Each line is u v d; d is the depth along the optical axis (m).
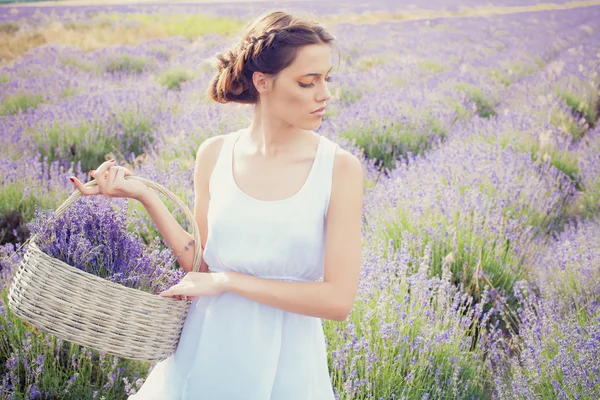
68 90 6.47
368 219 3.97
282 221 1.59
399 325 2.70
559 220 4.58
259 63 1.55
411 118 5.93
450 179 4.41
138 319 1.51
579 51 10.24
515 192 4.20
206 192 1.80
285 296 1.56
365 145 5.51
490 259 3.47
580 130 6.48
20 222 3.96
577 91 7.58
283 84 1.54
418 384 2.51
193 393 1.64
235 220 1.63
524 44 11.22
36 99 6.16
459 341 2.78
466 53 10.39
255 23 1.63
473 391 2.68
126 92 6.36
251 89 1.67
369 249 3.37
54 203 4.09
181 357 1.67
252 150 1.70
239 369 1.61
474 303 3.39
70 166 4.94
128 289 1.49
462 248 3.52
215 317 1.65
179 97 6.73
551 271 3.59
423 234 3.61
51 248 1.61
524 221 3.95
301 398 1.64
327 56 1.54
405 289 2.98
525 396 2.56
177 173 4.29
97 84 6.77
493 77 8.79
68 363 2.67
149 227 3.56
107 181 1.69
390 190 4.11
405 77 8.32
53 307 1.47
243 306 1.63
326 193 1.60
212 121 5.01
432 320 2.81
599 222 4.43
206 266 1.81
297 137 1.67
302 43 1.51
